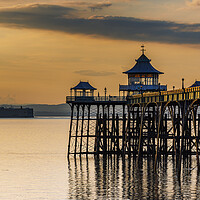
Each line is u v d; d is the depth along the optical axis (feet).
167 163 429.38
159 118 372.58
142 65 515.91
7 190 318.86
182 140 329.72
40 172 391.65
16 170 403.34
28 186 331.77
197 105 330.54
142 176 363.97
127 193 305.12
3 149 604.49
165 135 430.20
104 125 500.33
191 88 307.37
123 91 513.45
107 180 350.43
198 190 310.04
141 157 472.03
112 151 495.00
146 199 288.71
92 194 303.89
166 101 354.33
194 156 481.46
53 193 308.60
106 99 499.51
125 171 390.21
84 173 384.06
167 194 300.40
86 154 499.92
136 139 478.18
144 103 418.51
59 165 432.66
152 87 508.12
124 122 493.36
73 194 304.91
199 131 461.37
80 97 501.97
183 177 354.74
